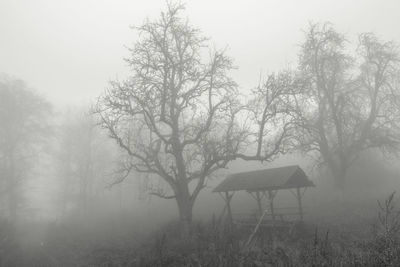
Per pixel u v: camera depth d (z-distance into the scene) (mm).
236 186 26438
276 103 24797
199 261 12617
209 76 25906
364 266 9156
